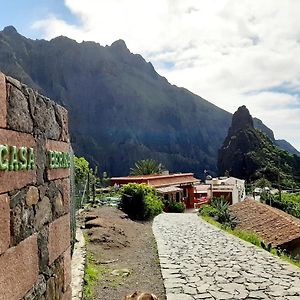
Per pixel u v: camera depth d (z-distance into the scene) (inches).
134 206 904.9
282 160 4124.0
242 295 302.7
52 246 148.9
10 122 110.0
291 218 877.8
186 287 326.0
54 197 154.6
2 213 102.4
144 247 522.6
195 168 5093.5
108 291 314.8
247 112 4448.8
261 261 426.3
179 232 668.1
